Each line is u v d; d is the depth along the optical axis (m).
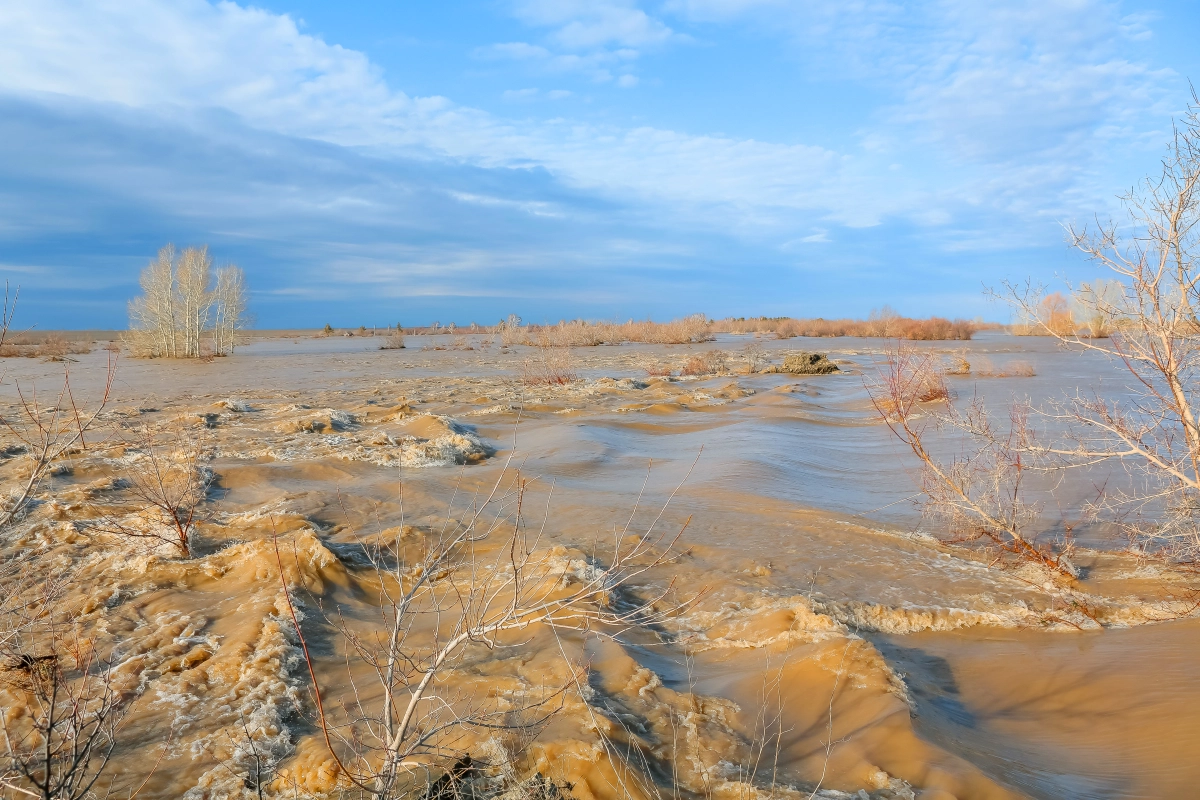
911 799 3.61
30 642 5.42
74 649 5.30
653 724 4.31
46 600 5.82
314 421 14.73
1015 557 7.68
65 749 3.69
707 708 4.50
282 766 3.96
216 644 5.42
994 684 5.24
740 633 5.88
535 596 6.14
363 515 8.77
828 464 12.37
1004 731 4.60
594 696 4.46
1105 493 9.88
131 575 6.62
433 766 3.74
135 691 4.77
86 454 11.16
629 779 3.70
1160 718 4.48
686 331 54.69
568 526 8.58
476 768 3.76
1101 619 6.34
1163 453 8.98
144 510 8.16
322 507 8.89
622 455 13.09
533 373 26.38
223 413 16.67
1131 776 3.96
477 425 16.03
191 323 42.91
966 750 4.12
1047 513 9.26
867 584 6.96
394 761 3.26
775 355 39.91
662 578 7.07
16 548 7.32
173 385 25.66
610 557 7.48
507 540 7.98
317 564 6.65
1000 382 23.83
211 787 3.82
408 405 18.33
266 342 69.69
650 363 34.56
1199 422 6.95
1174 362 6.74
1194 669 5.09
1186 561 7.45
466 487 10.41
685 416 17.70
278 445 12.80
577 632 5.50
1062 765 4.15
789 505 9.56
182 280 42.91
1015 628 6.20
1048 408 17.03
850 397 21.38
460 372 31.14
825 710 4.52
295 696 4.71
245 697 4.70
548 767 3.77
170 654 5.26
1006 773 3.91
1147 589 6.89
